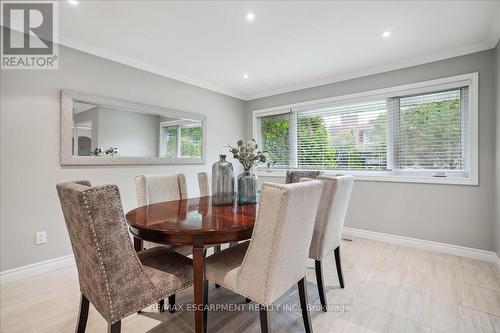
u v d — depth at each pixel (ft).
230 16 6.94
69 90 8.12
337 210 5.94
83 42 8.36
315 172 8.87
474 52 8.63
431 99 9.63
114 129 9.34
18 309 5.75
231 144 14.34
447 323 5.24
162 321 5.33
